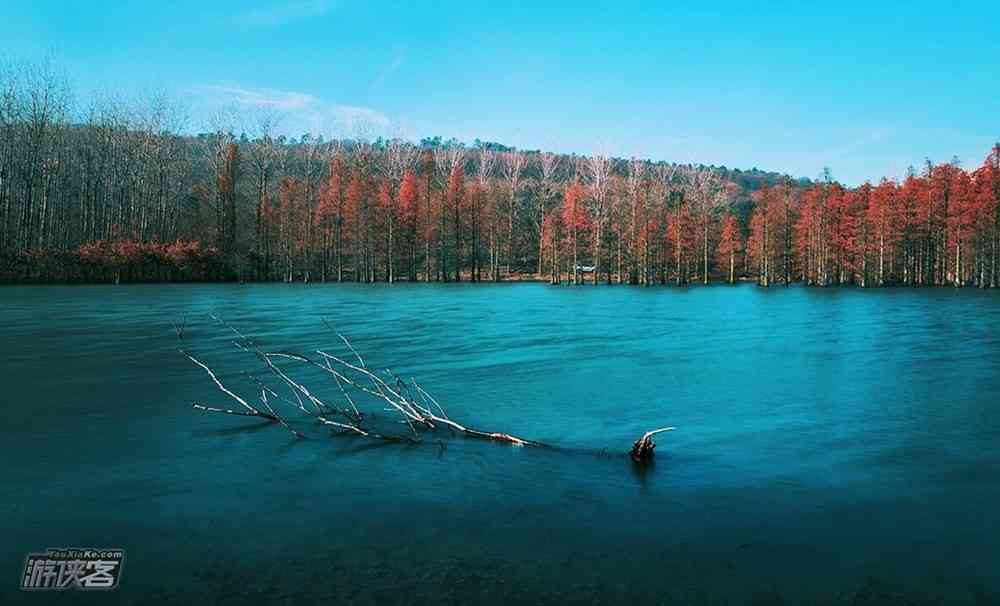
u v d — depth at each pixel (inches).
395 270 3390.7
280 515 241.3
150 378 525.3
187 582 188.2
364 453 327.0
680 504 256.4
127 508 247.1
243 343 740.0
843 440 357.4
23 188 2399.1
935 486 279.9
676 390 499.2
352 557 205.8
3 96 2210.9
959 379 552.1
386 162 4264.3
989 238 2682.1
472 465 308.0
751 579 193.3
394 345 750.5
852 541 222.2
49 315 1061.8
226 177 2994.6
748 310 1412.4
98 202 2684.5
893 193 2901.1
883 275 3105.3
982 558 209.6
